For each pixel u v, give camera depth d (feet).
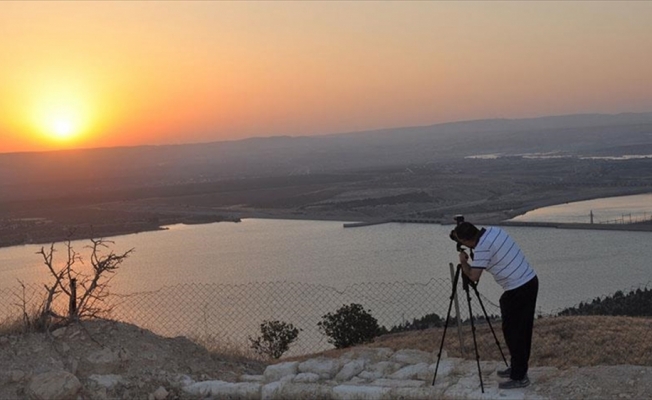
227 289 181.16
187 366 35.60
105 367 32.63
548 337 45.91
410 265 255.70
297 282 211.00
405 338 53.31
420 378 33.12
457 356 43.06
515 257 29.84
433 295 152.15
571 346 42.75
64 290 36.37
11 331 35.12
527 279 29.81
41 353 32.65
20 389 30.25
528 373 32.12
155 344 36.22
